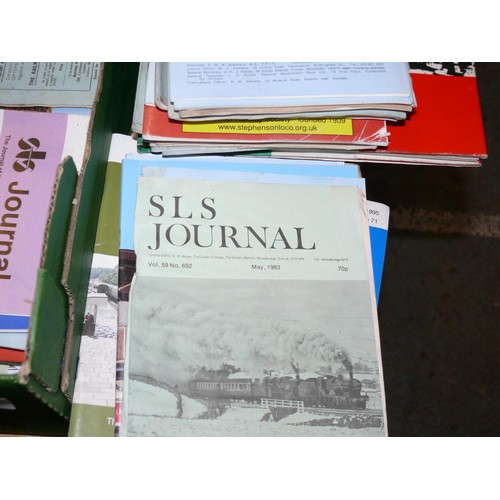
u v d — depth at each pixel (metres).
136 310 0.54
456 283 1.20
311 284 0.57
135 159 0.62
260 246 0.58
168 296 0.54
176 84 0.59
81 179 0.54
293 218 0.60
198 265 0.56
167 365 0.52
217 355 0.53
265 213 0.60
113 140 0.68
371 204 0.71
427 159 0.67
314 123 0.62
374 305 0.56
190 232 0.58
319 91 0.60
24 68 0.66
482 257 1.21
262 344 0.54
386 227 0.70
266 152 0.64
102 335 0.60
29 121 0.62
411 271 1.20
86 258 0.60
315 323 0.55
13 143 0.61
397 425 1.12
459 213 1.23
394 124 0.67
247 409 0.52
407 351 1.16
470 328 1.18
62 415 0.54
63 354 0.53
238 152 0.65
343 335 0.55
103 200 0.66
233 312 0.55
